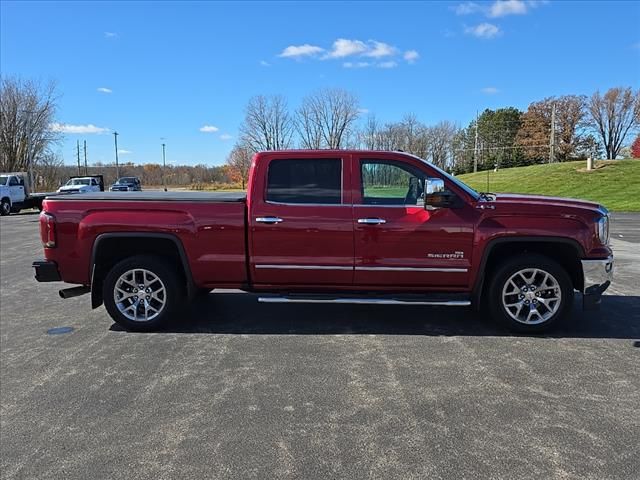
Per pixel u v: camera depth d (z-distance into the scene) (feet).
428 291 18.26
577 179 129.80
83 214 18.61
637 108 273.75
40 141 171.63
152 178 303.07
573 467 9.89
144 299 19.01
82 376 14.87
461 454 10.41
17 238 53.93
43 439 11.35
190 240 18.40
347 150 18.38
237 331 18.89
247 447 10.81
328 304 22.81
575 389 13.46
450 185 17.92
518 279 17.99
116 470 10.09
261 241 18.21
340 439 11.07
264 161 18.38
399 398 13.03
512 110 270.26
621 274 29.01
